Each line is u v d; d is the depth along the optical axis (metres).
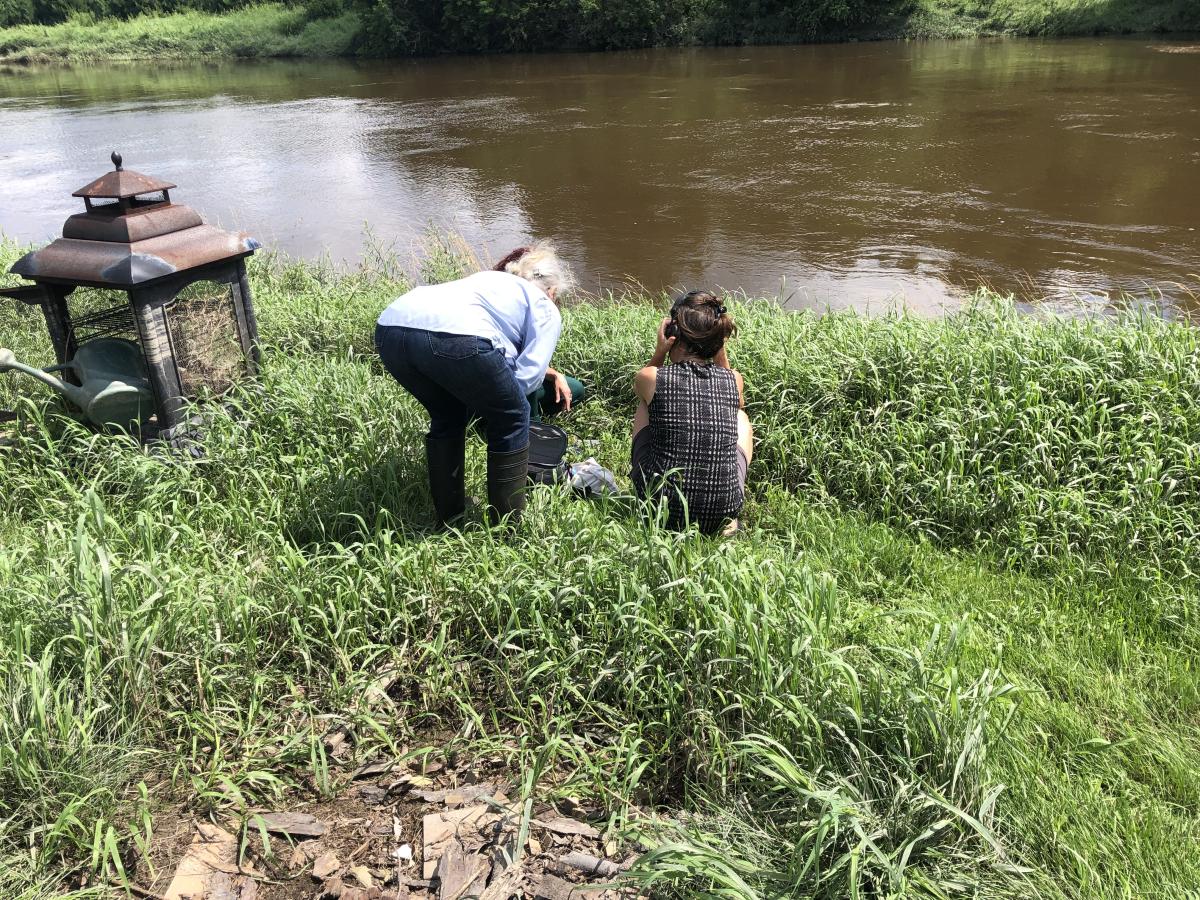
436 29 40.53
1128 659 3.19
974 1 35.56
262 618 3.10
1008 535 3.98
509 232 12.05
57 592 2.97
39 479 4.14
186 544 3.55
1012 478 4.16
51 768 2.41
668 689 2.75
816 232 11.60
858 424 4.62
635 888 2.24
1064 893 2.25
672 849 2.15
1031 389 4.43
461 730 2.82
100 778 2.44
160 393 4.30
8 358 4.14
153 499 3.81
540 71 31.33
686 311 3.95
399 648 3.09
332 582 3.25
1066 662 3.19
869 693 2.62
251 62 43.28
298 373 4.84
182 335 4.42
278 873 2.31
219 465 4.21
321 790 2.57
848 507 4.37
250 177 16.05
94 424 4.44
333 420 4.55
